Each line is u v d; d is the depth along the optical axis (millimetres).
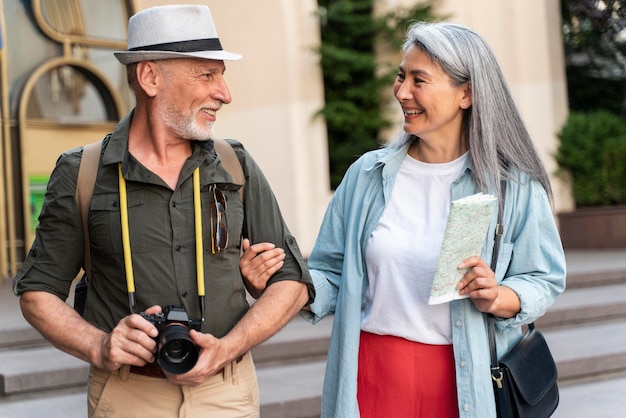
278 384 5473
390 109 11344
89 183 2352
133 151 2387
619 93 13461
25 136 9352
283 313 2420
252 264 2436
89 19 9867
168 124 2332
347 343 2611
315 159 10859
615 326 7258
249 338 2322
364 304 2701
